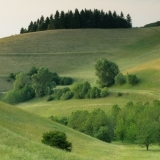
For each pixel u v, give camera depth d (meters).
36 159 60.69
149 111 193.25
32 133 118.25
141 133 158.75
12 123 121.25
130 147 163.50
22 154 61.69
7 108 137.38
